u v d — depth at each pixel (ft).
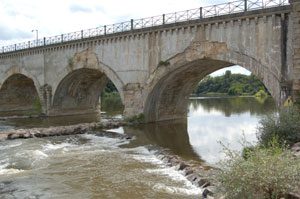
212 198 33.17
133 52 101.55
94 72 133.69
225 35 79.66
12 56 156.56
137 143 71.41
